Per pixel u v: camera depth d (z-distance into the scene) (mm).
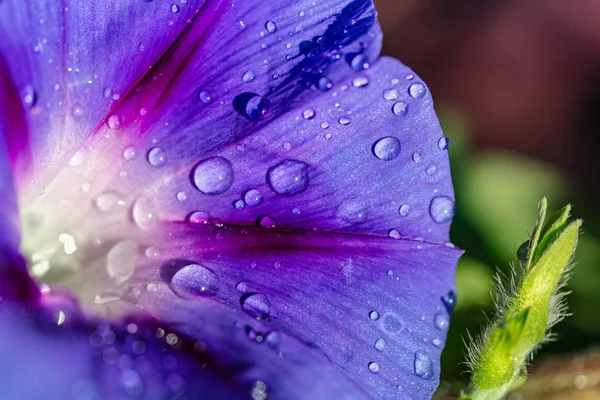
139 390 103
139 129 119
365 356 114
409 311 115
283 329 112
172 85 118
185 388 105
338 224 117
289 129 118
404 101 118
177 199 119
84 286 116
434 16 247
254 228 117
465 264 160
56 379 100
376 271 116
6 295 105
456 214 172
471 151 225
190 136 119
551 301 120
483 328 128
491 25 247
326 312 114
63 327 105
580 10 250
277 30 118
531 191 176
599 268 169
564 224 116
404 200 117
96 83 116
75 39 114
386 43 245
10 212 107
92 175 119
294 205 117
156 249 118
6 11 108
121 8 115
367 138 117
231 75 118
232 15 118
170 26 117
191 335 110
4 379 98
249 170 118
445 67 244
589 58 246
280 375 108
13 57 109
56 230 119
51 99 114
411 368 114
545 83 241
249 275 116
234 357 108
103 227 119
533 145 234
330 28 119
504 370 117
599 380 141
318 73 118
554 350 164
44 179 117
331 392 108
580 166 232
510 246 171
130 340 107
